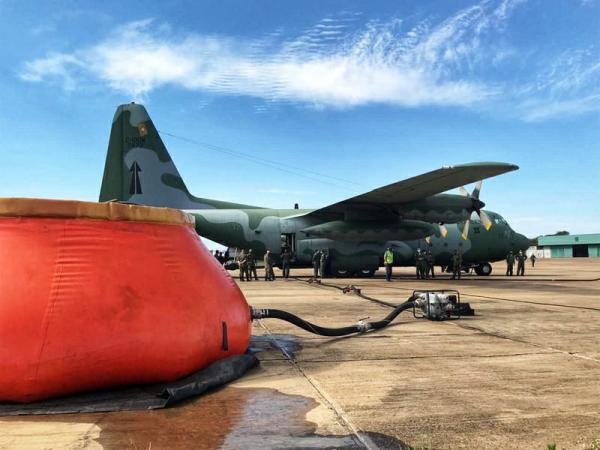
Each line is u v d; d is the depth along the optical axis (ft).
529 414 11.14
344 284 58.18
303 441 9.53
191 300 13.20
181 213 14.62
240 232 68.54
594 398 12.36
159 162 67.05
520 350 18.29
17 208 11.64
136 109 66.28
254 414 11.12
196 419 10.76
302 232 69.92
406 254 73.92
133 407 11.42
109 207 12.58
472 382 13.88
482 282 63.31
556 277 79.10
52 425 10.32
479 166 49.47
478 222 79.56
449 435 9.86
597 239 263.70
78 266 11.72
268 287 52.65
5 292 11.05
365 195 61.36
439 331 22.81
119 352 11.66
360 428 10.25
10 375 10.93
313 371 15.24
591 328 23.52
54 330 11.10
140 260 12.63
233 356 14.90
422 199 64.23
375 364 16.17
